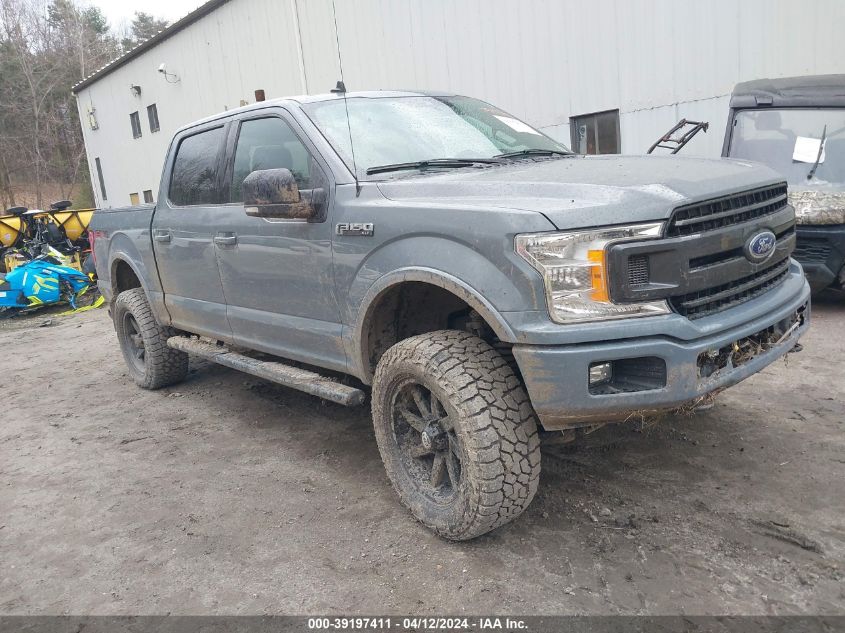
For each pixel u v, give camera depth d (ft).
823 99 21.36
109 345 25.96
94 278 38.55
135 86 72.43
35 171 134.72
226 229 13.47
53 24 140.36
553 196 8.75
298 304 12.10
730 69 27.99
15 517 11.71
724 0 27.58
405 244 9.71
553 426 8.72
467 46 37.96
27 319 34.88
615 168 9.84
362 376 11.09
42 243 37.88
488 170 10.80
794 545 9.00
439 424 9.66
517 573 8.90
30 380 21.42
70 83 135.64
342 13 45.27
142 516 11.35
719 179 9.14
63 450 14.74
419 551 9.62
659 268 8.25
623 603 8.15
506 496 8.93
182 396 17.93
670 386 8.25
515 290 8.38
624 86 31.50
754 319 9.12
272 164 12.71
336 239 10.87
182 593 9.10
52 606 9.06
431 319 11.34
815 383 14.56
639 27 30.40
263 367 13.26
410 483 10.39
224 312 14.28
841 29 25.02
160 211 16.08
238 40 55.88
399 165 11.25
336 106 12.46
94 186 89.71
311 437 14.24
